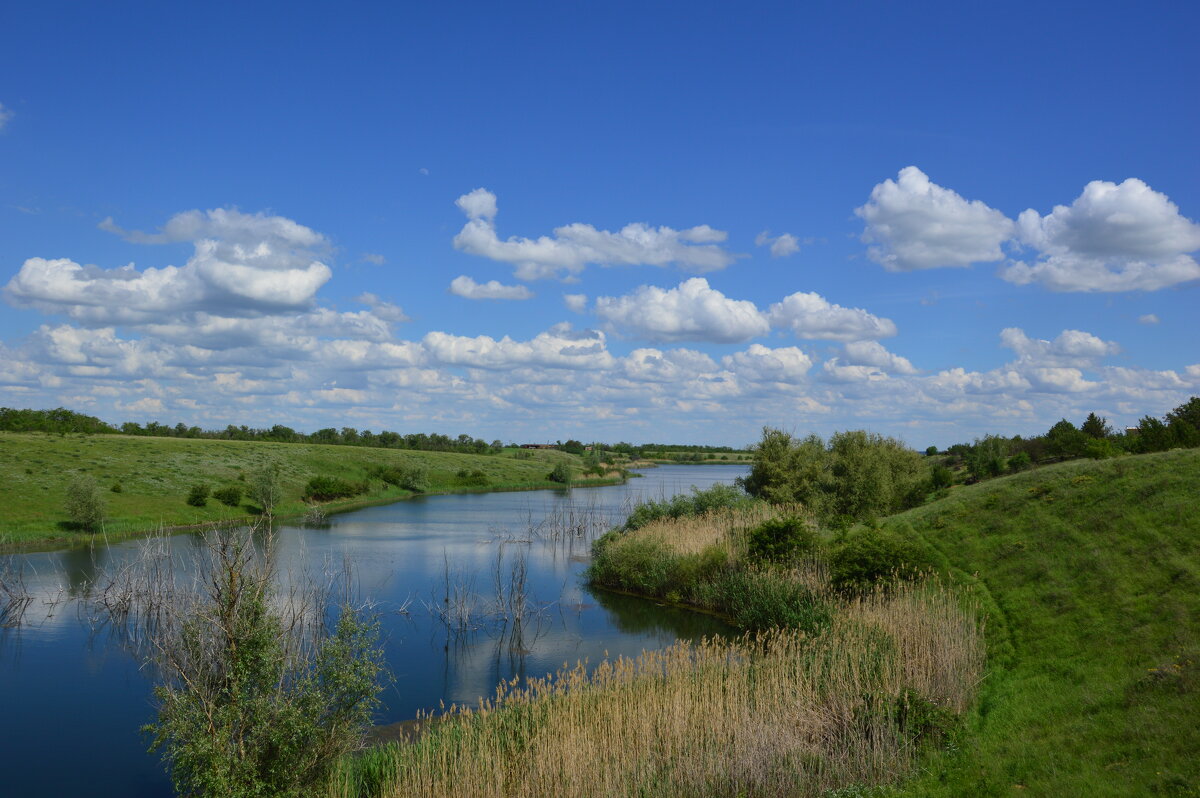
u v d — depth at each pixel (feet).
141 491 211.61
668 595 109.19
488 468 422.00
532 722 49.01
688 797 42.24
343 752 42.37
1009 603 69.97
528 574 132.36
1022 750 42.73
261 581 40.73
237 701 38.50
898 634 59.88
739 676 53.93
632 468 645.92
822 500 153.69
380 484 321.32
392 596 112.16
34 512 174.91
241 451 328.70
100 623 96.68
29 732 62.49
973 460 182.91
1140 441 126.72
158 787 52.75
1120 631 56.70
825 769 43.93
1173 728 40.45
